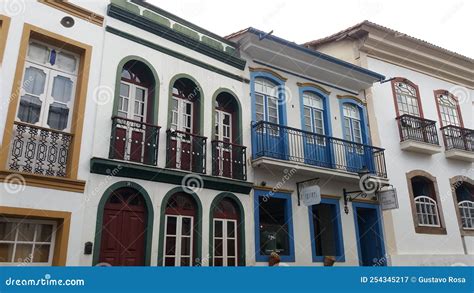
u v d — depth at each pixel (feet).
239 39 37.11
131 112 29.63
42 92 26.09
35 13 26.04
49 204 23.50
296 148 36.99
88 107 26.73
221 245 30.81
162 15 32.76
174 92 32.60
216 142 32.32
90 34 28.27
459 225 46.11
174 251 28.37
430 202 45.29
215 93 34.14
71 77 27.55
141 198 27.89
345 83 43.83
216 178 30.94
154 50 31.30
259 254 32.48
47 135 24.84
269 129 35.76
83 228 24.49
